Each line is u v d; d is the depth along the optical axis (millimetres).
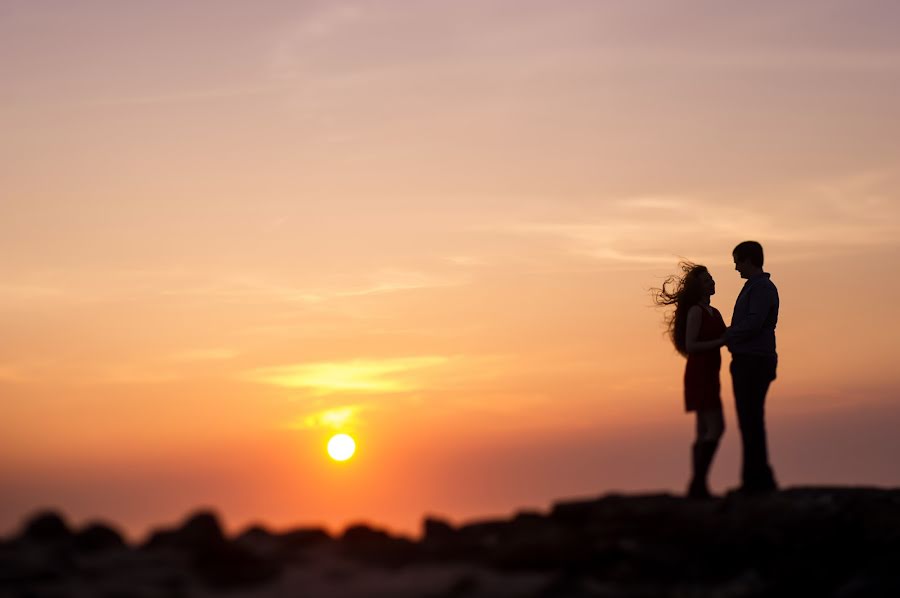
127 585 6254
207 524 7582
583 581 7094
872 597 7426
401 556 7355
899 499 10000
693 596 7199
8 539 7215
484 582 6672
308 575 6773
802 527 8766
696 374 10562
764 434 10516
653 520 8734
